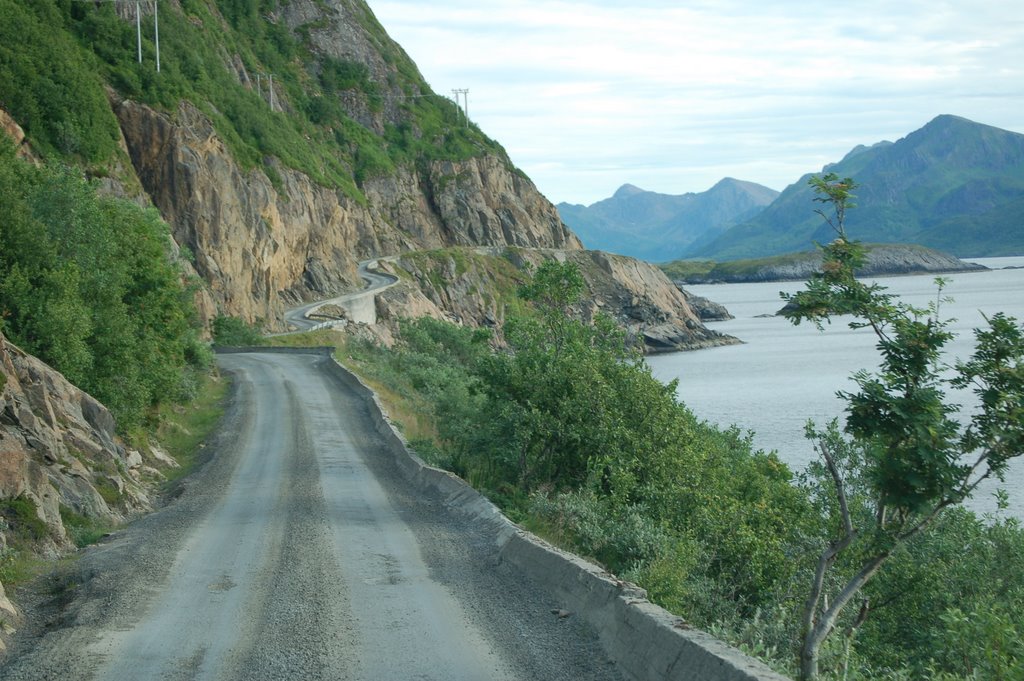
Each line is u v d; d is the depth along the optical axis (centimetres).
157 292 2911
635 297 16288
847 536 1009
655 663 780
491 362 2262
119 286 2531
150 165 7588
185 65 9606
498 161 19175
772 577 1652
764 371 11519
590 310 15538
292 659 853
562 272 2834
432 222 17575
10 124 5434
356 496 1911
